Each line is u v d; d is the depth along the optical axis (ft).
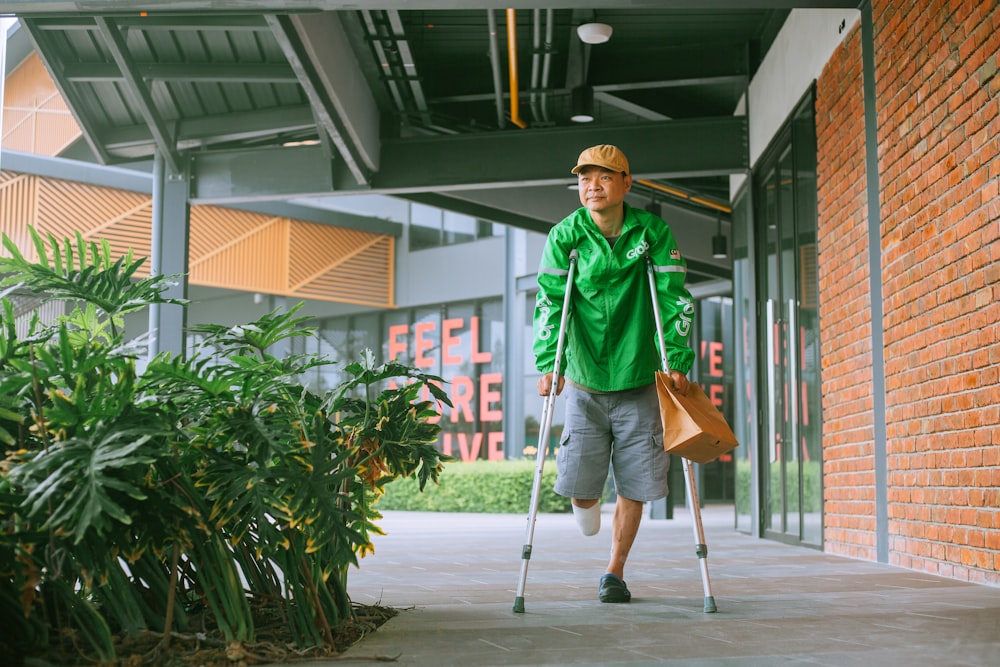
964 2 11.66
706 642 7.05
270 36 22.54
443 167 25.93
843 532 16.57
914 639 7.13
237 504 6.16
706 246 38.37
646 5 15.25
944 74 12.26
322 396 7.50
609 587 9.64
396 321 63.16
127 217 46.47
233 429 6.25
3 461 5.81
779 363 21.62
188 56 23.25
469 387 59.41
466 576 12.90
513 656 6.47
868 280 15.21
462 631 7.65
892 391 14.12
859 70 15.79
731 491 57.93
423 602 9.81
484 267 59.36
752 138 24.41
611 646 6.88
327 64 20.86
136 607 6.40
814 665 6.04
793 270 20.38
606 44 25.22
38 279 6.92
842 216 16.62
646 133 25.18
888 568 13.65
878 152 14.67
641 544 20.02
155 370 6.32
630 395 9.84
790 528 20.35
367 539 7.75
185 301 7.29
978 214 11.30
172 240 26.08
